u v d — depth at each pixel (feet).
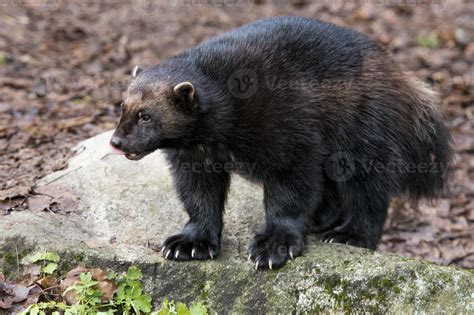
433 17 87.66
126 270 30.55
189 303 30.27
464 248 43.24
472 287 28.53
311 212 32.65
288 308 29.71
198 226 32.14
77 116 52.90
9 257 30.60
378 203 35.17
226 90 31.48
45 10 80.53
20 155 43.09
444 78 67.15
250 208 36.09
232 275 30.42
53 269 29.91
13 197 34.42
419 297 28.76
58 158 41.50
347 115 33.47
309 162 31.71
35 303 29.19
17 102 54.95
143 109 30.50
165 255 31.01
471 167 52.60
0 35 69.10
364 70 34.06
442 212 47.01
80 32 74.23
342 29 35.24
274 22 34.45
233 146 31.60
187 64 31.99
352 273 29.48
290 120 31.24
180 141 31.42
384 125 34.22
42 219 32.65
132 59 67.87
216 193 32.65
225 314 30.04
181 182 32.63
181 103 30.55
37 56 65.92
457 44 77.97
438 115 38.09
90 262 30.45
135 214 34.45
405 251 43.06
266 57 32.24
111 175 37.04
